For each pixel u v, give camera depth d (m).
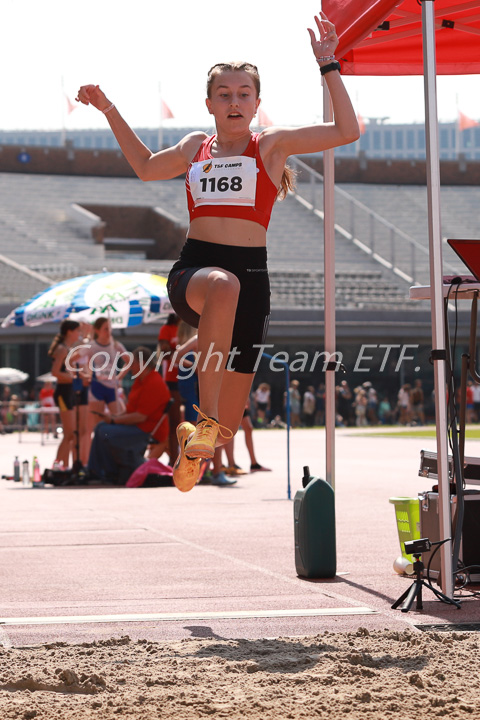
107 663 5.35
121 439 19.39
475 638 5.95
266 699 4.66
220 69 6.27
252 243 6.25
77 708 4.55
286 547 10.66
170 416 19.94
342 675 5.08
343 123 6.23
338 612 6.99
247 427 22.14
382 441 37.97
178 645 5.81
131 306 21.44
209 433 5.79
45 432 49.31
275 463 25.61
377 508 14.69
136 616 6.89
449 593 7.36
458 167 96.25
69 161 90.75
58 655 5.54
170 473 18.97
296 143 6.27
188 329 19.53
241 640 5.92
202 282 5.93
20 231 79.00
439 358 7.36
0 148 89.19
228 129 6.26
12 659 5.44
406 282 74.50
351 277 74.75
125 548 10.62
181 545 10.83
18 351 59.50
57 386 19.94
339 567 9.23
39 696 4.76
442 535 7.43
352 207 80.94
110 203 86.19
